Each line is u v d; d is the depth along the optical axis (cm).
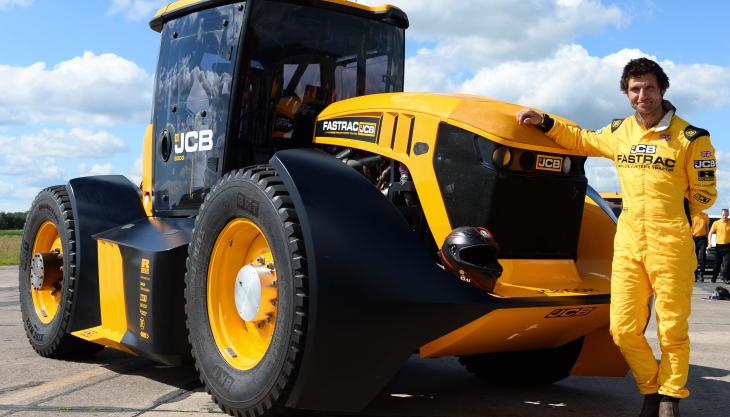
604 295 364
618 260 353
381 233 333
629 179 348
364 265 323
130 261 434
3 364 507
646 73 340
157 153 498
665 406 348
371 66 491
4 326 691
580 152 366
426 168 362
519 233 355
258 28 446
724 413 397
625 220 350
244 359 368
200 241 389
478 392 442
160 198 493
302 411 344
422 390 445
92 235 486
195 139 464
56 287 529
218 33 457
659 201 340
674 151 337
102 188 510
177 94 483
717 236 1588
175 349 412
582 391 450
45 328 525
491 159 345
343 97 478
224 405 363
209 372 376
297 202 333
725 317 865
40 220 536
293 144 458
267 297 356
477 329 335
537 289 352
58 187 529
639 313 352
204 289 385
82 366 500
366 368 324
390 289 320
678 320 342
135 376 466
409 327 322
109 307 461
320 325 317
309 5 464
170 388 430
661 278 341
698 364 540
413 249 334
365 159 395
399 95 391
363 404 330
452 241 332
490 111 353
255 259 376
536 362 440
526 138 350
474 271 329
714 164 338
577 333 392
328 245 323
